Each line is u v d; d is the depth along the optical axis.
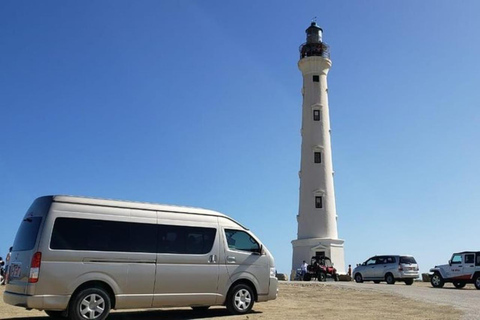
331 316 13.56
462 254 28.00
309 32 50.38
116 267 12.12
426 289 25.56
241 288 14.08
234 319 12.91
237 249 14.33
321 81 48.75
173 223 13.30
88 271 11.71
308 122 47.78
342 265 44.66
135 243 12.54
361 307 16.08
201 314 14.06
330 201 45.97
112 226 12.31
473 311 14.69
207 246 13.72
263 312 14.46
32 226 11.80
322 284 28.97
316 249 43.97
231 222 14.47
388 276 32.25
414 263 32.50
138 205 12.96
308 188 46.22
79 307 11.49
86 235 11.89
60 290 11.30
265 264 14.62
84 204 12.10
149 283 12.55
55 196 11.84
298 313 14.20
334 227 45.59
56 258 11.38
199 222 13.78
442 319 12.96
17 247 12.09
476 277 26.95
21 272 11.48
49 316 13.23
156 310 15.02
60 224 11.63
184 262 13.19
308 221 45.47
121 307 12.16
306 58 48.59
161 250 12.90
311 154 46.84
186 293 13.13
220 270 13.78
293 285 27.91
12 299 11.55
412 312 14.64
